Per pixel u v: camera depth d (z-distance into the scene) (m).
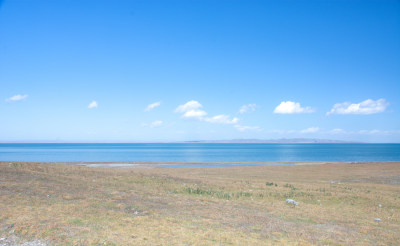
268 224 12.41
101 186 19.64
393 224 13.91
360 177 41.25
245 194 20.91
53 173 23.95
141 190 19.44
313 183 31.59
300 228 12.11
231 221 12.59
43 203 13.48
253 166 61.66
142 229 10.49
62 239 8.91
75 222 10.82
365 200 20.20
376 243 10.56
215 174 43.50
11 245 8.34
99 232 9.77
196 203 16.23
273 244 9.62
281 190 23.70
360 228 12.70
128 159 92.19
